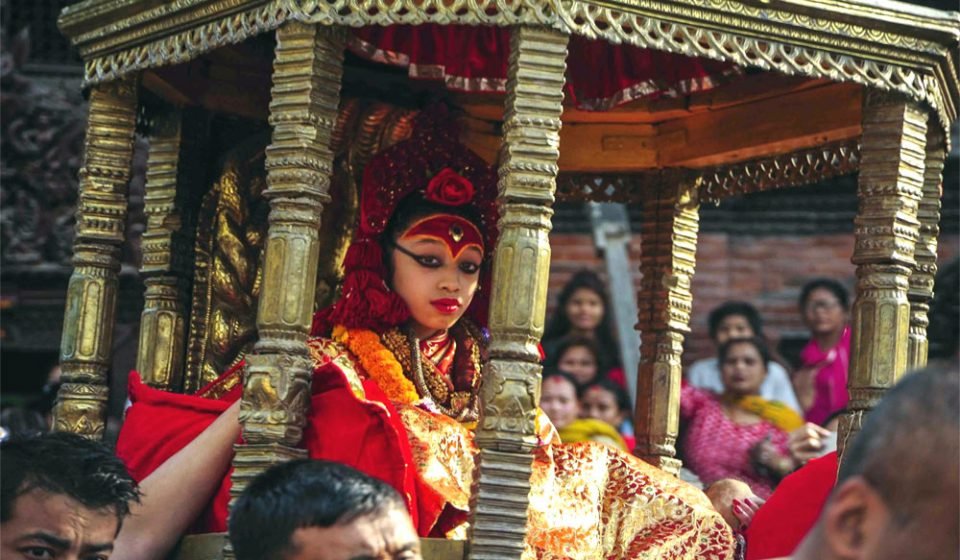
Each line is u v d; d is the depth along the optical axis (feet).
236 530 8.46
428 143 13.05
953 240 29.45
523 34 10.43
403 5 10.55
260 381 10.55
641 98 14.48
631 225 30.99
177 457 11.26
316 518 8.20
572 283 26.11
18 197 27.27
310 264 10.66
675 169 15.02
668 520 12.39
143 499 11.07
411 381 12.81
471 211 13.01
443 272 12.78
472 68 14.06
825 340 24.44
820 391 23.82
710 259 30.53
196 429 11.78
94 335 12.82
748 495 13.39
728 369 22.11
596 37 10.58
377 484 8.45
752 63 11.14
